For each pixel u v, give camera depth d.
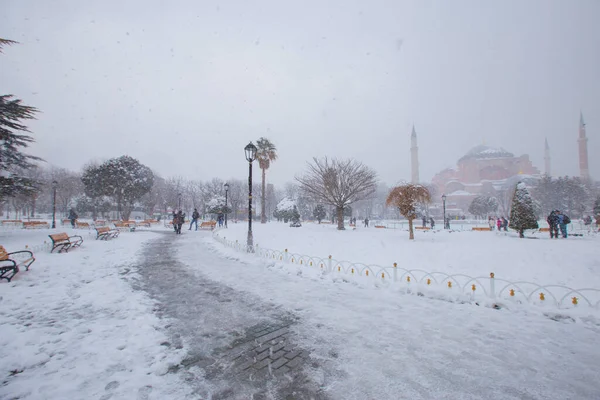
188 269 8.77
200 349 3.73
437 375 3.17
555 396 2.81
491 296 5.75
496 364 3.41
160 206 61.06
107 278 7.34
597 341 4.01
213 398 2.72
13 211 55.34
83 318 4.65
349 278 7.41
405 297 6.09
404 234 15.93
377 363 3.42
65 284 6.61
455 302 5.73
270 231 18.56
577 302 5.29
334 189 20.84
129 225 23.97
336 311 5.24
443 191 107.38
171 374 3.12
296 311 5.24
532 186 71.31
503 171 99.31
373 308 5.40
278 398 2.74
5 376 2.99
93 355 3.47
